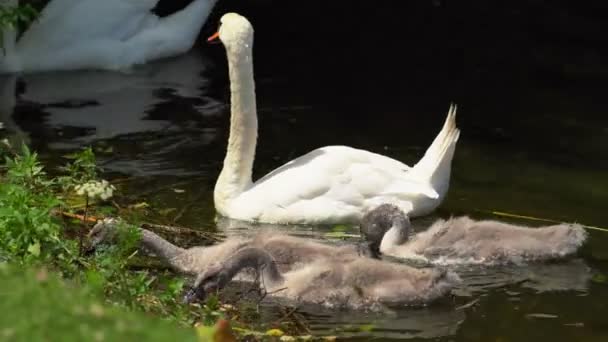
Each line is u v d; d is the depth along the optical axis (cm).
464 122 1616
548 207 1303
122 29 1844
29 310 725
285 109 1653
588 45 1973
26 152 1164
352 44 1947
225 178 1277
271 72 1812
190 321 957
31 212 1017
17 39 1870
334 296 1065
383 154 1495
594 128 1597
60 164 1405
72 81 1767
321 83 1769
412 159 1480
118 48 1830
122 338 718
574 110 1675
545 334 1009
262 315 1041
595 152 1498
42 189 1202
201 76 1797
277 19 2048
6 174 1286
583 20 2083
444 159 1277
